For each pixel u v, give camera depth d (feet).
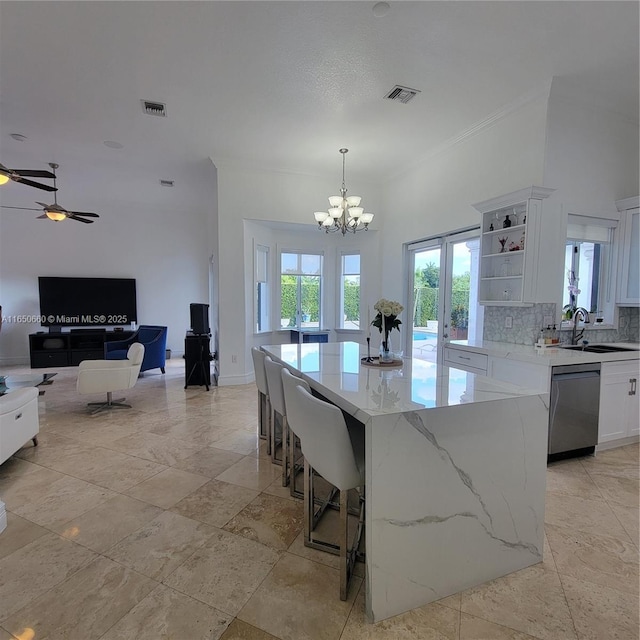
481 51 9.25
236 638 4.60
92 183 19.85
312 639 4.61
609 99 11.34
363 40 8.85
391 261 19.22
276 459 9.78
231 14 7.99
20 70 9.88
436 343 16.60
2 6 7.64
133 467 9.30
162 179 19.35
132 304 24.31
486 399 5.52
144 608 5.03
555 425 9.38
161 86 10.73
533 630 4.75
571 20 8.19
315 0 7.63
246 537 6.57
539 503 5.94
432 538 5.18
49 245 22.97
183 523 6.97
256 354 9.68
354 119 12.78
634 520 7.13
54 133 13.75
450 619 4.93
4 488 8.22
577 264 11.93
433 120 12.79
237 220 17.40
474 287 14.40
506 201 11.51
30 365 21.52
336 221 15.28
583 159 11.64
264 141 14.58
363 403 5.29
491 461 5.54
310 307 21.99
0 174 10.77
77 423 12.58
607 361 9.93
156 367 20.06
